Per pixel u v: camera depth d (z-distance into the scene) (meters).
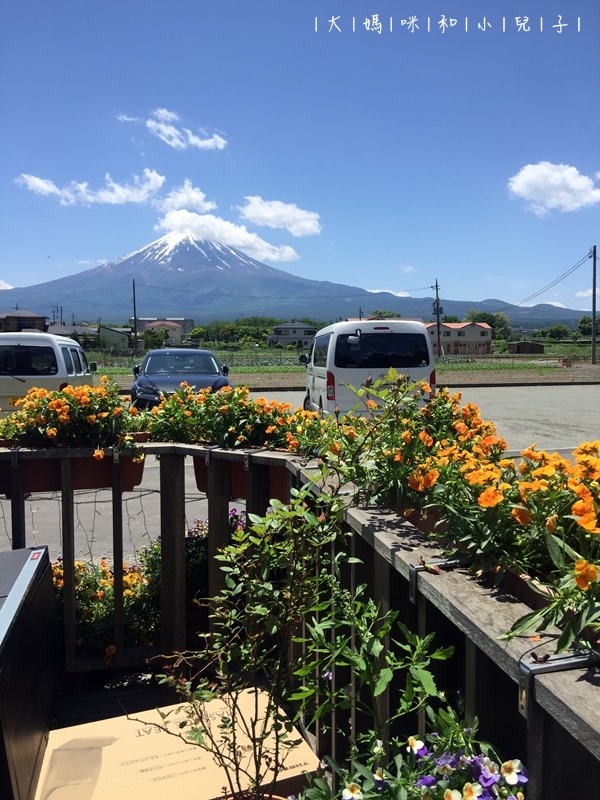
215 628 3.35
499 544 1.58
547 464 1.79
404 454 2.16
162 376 12.13
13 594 2.35
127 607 3.78
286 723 1.90
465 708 1.52
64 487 3.40
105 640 3.59
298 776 2.32
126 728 2.71
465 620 1.39
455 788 1.30
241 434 3.44
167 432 3.69
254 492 3.27
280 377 35.47
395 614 1.67
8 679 2.06
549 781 1.14
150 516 7.06
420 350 10.57
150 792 2.26
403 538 1.90
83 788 2.29
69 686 3.42
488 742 1.48
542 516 1.55
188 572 3.92
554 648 1.22
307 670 1.72
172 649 3.56
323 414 3.67
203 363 12.82
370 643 1.70
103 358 57.78
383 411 2.54
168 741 2.58
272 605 1.93
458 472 1.97
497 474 1.71
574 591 1.21
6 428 3.47
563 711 1.04
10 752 1.99
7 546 5.97
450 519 1.74
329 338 10.91
